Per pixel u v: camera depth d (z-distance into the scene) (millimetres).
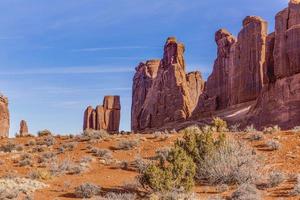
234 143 24406
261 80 91125
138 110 145125
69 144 33938
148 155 28766
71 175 25094
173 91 119625
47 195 20578
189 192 19125
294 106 66438
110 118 131000
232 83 99500
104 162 27688
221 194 18891
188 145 23375
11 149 37156
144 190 20688
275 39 76062
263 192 18672
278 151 25953
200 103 109688
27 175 24906
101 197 19156
